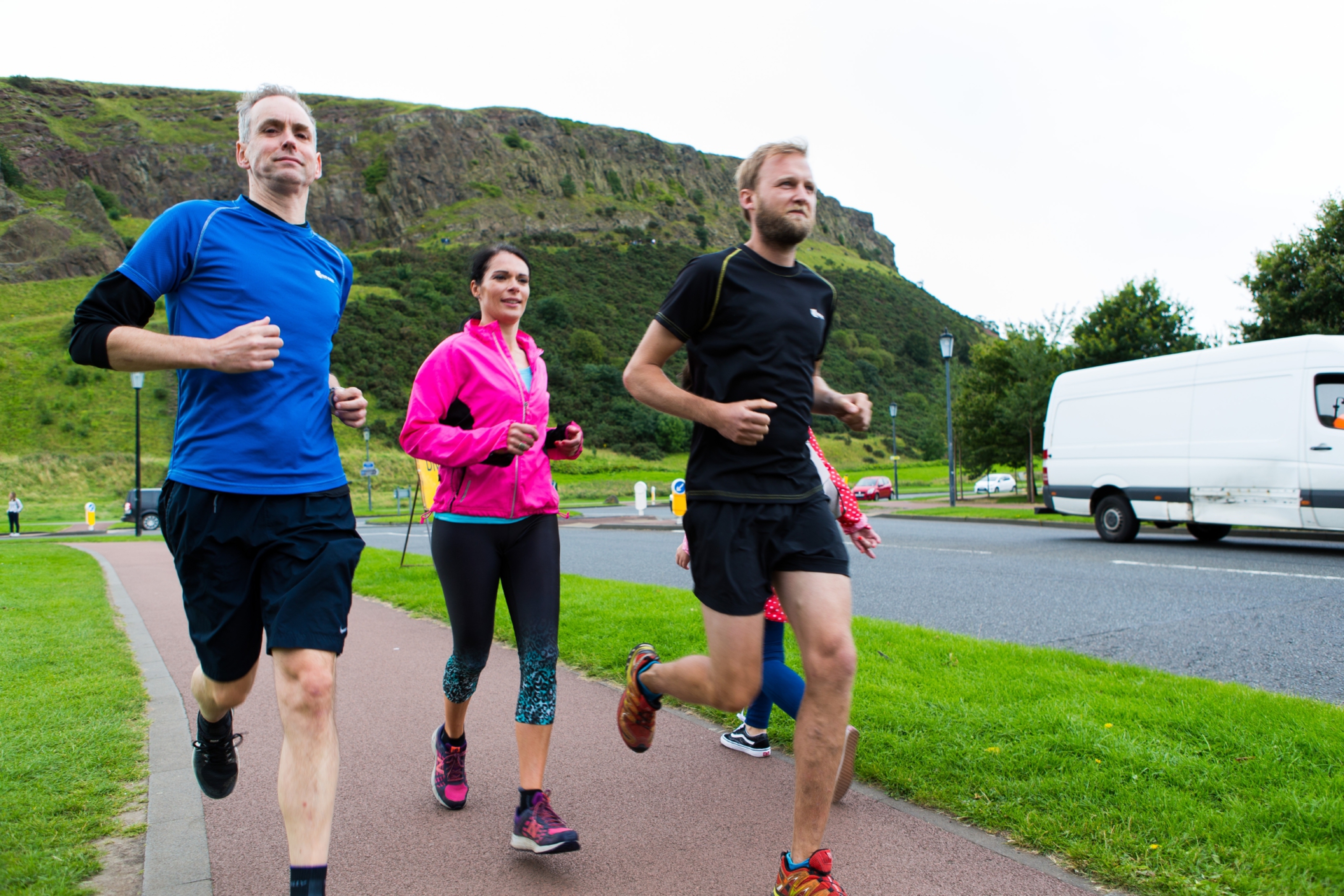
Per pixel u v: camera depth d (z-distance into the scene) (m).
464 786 2.96
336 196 141.88
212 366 1.96
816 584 2.27
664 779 3.18
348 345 75.62
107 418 59.94
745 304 2.36
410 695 4.48
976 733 3.34
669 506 37.94
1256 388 10.84
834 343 107.75
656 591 7.63
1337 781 2.68
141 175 138.50
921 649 4.80
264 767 3.39
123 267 2.08
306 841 1.96
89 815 2.87
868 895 2.24
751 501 2.31
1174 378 11.81
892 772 3.03
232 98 162.38
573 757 3.45
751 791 3.04
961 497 36.56
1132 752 3.01
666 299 2.44
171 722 3.97
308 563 2.13
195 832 2.75
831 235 191.62
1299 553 10.49
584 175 171.00
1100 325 26.81
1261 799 2.62
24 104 139.62
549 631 2.71
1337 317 18.73
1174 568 8.99
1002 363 31.27
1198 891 2.16
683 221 167.00
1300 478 10.34
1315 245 19.23
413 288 97.56
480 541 2.77
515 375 2.87
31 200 120.75
